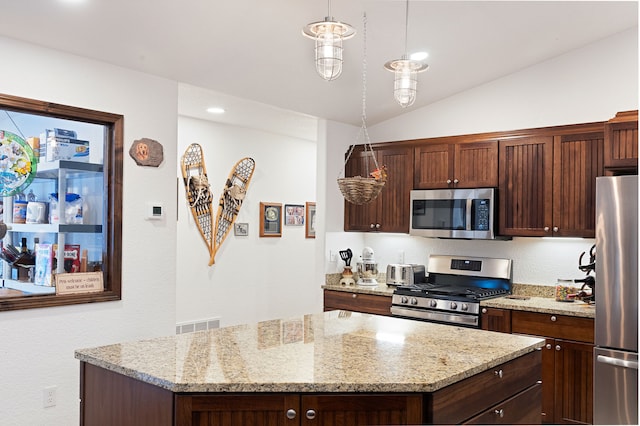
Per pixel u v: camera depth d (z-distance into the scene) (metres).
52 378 3.30
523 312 4.03
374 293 4.79
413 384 1.94
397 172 5.03
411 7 3.41
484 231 4.43
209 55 3.67
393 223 5.05
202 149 5.66
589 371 3.73
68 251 3.48
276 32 3.53
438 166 4.79
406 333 2.84
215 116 5.39
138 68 3.70
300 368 2.12
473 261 4.86
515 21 3.74
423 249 5.25
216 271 5.84
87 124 3.57
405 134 5.27
